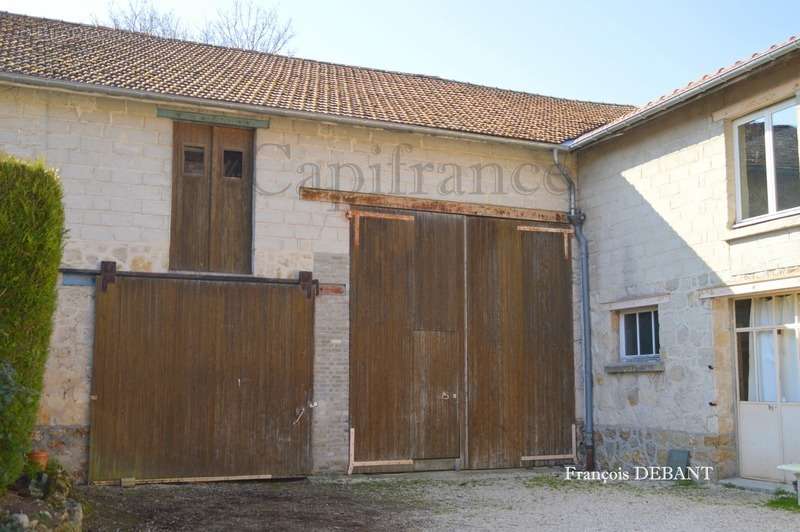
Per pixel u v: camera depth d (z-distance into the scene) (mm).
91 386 9344
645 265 11086
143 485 9398
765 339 9641
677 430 10359
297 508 8148
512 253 11852
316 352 10453
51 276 6566
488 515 7941
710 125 10180
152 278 9758
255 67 12844
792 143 9211
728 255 9773
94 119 9734
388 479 10328
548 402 11797
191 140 10289
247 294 10188
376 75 14383
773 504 8367
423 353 11070
